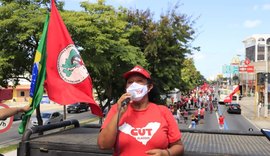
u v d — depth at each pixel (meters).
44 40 5.78
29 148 4.02
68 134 4.56
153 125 2.99
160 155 2.85
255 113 52.66
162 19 31.86
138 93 2.99
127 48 23.64
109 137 2.95
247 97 110.38
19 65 20.17
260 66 113.31
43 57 5.66
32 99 5.34
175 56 32.16
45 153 3.92
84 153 3.79
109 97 25.86
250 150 3.63
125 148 2.98
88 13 23.19
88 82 5.56
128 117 3.04
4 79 20.92
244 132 4.92
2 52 18.94
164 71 31.36
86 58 20.22
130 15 31.39
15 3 19.06
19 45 18.94
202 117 37.47
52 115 30.67
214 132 5.01
